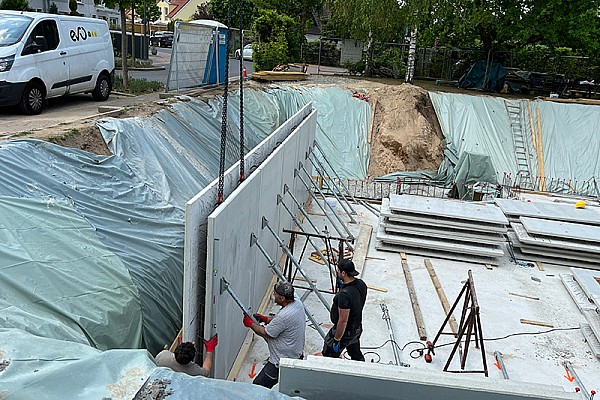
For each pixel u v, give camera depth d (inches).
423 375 146.1
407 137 648.4
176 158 372.5
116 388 112.2
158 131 387.2
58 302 188.9
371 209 482.3
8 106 428.1
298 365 144.6
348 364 147.8
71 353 128.3
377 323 293.9
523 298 332.8
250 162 289.1
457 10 839.1
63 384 112.0
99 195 267.7
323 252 382.6
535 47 968.3
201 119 473.1
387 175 619.8
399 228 394.6
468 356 268.1
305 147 448.8
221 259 206.5
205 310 203.9
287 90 697.0
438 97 716.0
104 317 196.2
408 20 832.3
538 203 453.4
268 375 208.2
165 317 233.5
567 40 836.6
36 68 426.0
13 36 416.5
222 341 223.3
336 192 530.9
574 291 334.6
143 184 308.7
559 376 256.7
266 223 287.9
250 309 272.4
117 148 327.9
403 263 372.5
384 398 145.2
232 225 219.3
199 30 582.9
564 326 302.7
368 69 979.3
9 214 211.2
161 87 673.0
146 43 1176.2
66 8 1202.6
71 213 236.5
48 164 263.6
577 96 900.0
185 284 195.2
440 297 326.3
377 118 691.4
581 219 414.3
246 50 1325.0
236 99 589.3
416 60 987.3
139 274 228.4
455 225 386.9
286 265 323.3
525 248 390.3
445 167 631.2
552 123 692.7
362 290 221.0
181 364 172.7
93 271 211.6
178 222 288.2
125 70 631.8
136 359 122.9
